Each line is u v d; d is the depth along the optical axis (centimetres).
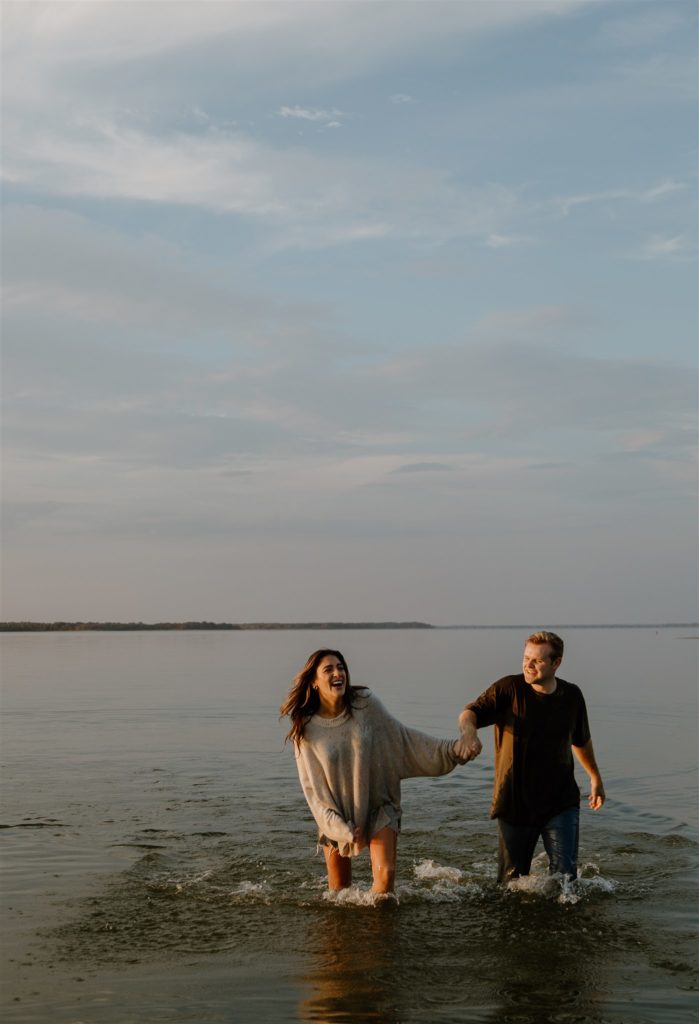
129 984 500
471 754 638
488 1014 459
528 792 663
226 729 1582
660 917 604
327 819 632
